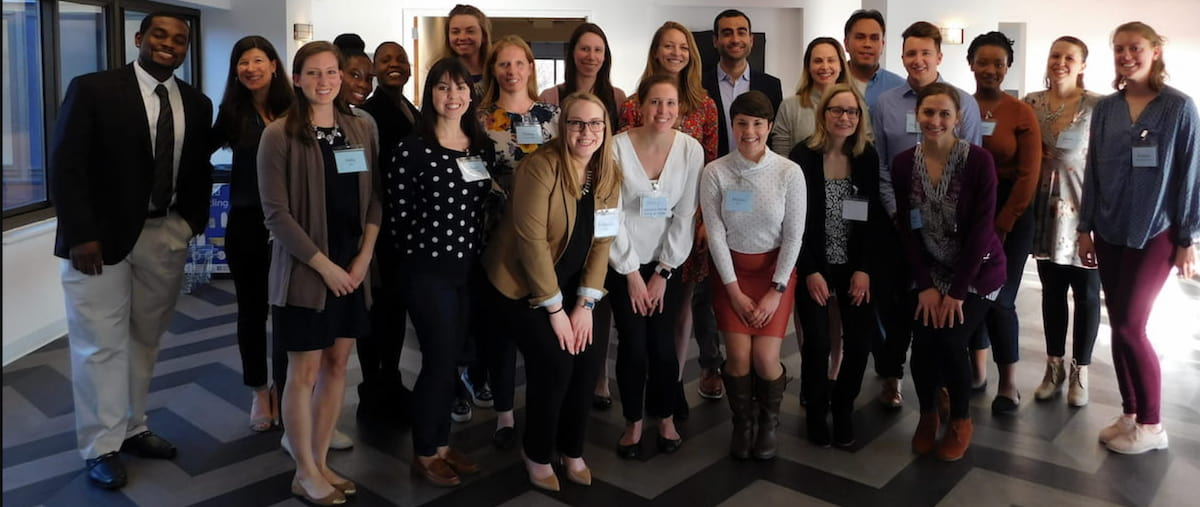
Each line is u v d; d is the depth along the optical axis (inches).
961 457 125.3
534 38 378.3
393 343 138.6
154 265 120.8
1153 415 126.6
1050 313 150.5
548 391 111.0
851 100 119.6
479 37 146.9
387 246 124.5
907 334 139.7
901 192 122.9
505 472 122.0
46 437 133.9
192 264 244.7
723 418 143.6
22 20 188.4
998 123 139.5
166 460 125.0
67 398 151.7
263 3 269.4
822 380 128.7
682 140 120.1
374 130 114.1
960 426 124.0
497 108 126.6
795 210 117.9
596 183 108.5
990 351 184.9
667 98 114.0
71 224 109.3
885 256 126.1
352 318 108.0
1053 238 147.3
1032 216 141.3
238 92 127.4
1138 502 111.8
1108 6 359.6
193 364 171.5
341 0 349.1
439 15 355.9
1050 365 151.1
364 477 120.0
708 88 154.6
